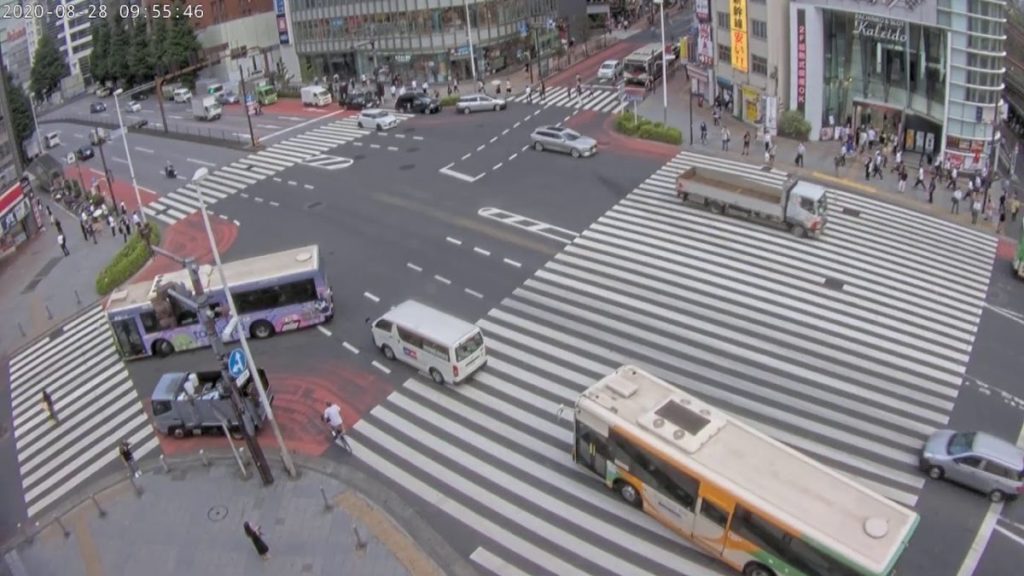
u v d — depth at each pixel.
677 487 23.38
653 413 24.67
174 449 30.75
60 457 31.66
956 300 37.44
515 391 32.03
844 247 42.34
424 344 32.22
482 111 69.81
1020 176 53.94
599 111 67.25
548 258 42.25
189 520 26.78
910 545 23.88
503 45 85.75
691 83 66.25
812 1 54.56
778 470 22.28
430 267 42.16
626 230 44.72
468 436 29.67
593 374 32.72
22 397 36.56
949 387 31.27
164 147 71.75
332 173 57.97
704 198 46.53
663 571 23.28
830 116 58.78
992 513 25.02
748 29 59.78
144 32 101.88
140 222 49.25
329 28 89.25
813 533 20.33
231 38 101.50
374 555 24.61
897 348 33.78
